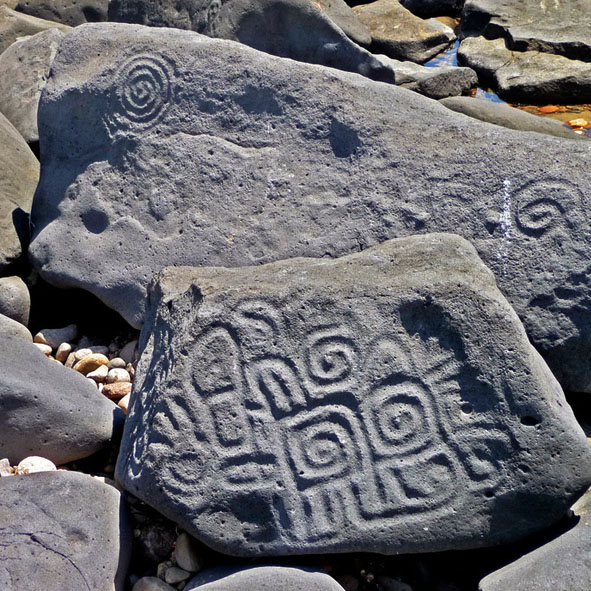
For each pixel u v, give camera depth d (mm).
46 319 4039
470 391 2748
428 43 6402
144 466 2789
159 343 3045
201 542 2820
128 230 3777
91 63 3973
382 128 3627
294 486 2740
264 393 2805
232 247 3629
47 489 2762
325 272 2971
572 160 3461
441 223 3480
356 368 2805
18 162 4293
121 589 2719
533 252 3389
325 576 2611
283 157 3688
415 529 2695
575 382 3385
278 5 4797
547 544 2605
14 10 6590
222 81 3781
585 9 6422
